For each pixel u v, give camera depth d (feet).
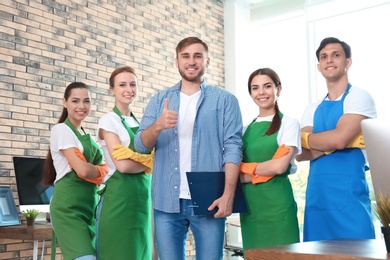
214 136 8.11
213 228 7.84
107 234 9.05
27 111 16.03
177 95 8.34
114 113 9.56
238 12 24.72
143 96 20.30
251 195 8.66
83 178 9.66
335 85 8.92
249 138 9.02
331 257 4.19
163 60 21.42
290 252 4.46
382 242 5.25
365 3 21.08
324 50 8.82
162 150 8.17
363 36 21.04
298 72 23.32
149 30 20.89
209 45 23.85
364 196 8.24
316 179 8.57
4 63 15.55
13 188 15.39
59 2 17.39
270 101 9.04
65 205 9.46
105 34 18.97
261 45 24.91
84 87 10.32
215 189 7.75
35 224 14.20
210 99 8.21
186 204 7.93
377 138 4.75
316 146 8.49
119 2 19.66
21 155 15.71
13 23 15.93
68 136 9.66
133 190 9.20
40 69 16.55
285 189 8.57
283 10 24.07
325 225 8.32
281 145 8.50
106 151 9.46
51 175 10.11
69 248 9.25
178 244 8.09
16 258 15.31
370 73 20.61
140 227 9.30
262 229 8.52
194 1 23.34
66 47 17.47
